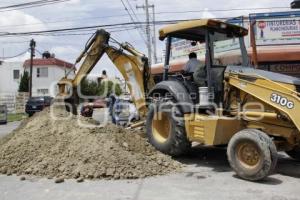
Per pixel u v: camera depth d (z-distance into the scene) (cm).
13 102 4203
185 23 1036
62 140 1013
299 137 895
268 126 912
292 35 1998
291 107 849
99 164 907
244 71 954
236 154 874
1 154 1016
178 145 1024
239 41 1068
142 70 1233
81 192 784
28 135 1072
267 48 1991
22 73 6256
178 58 1955
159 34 1123
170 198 740
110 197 749
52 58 6181
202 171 948
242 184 832
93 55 1284
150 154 1011
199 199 734
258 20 2017
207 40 1008
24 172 935
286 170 963
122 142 1008
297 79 882
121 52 1263
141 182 852
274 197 741
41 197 757
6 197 762
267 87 897
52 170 920
